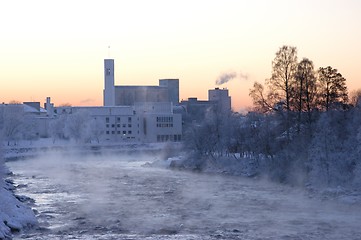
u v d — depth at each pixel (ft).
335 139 339.77
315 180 337.52
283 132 427.74
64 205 295.69
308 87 391.86
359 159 323.78
